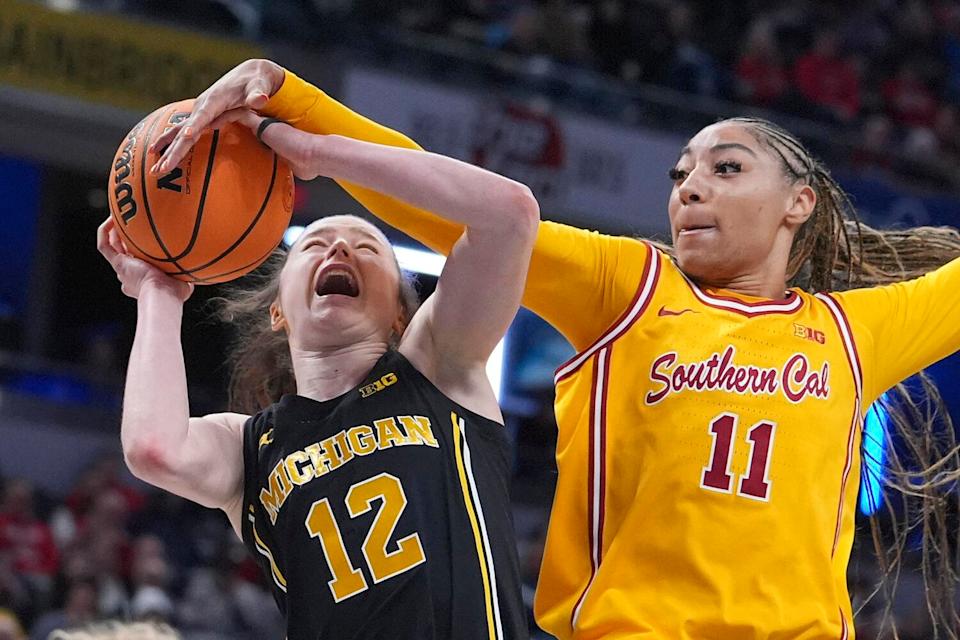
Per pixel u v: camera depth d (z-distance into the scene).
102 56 14.18
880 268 4.56
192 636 11.95
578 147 15.71
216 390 14.43
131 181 3.53
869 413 4.57
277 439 3.66
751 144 3.98
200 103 3.49
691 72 16.89
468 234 3.52
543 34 16.34
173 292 3.71
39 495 13.20
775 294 4.02
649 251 3.91
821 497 3.70
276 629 12.48
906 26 19.06
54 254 16.94
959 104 19.02
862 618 11.48
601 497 3.74
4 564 11.49
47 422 14.43
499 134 15.40
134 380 3.59
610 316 3.85
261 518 3.63
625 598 3.59
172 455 3.53
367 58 15.05
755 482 3.64
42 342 16.78
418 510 3.48
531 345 16.61
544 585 3.78
